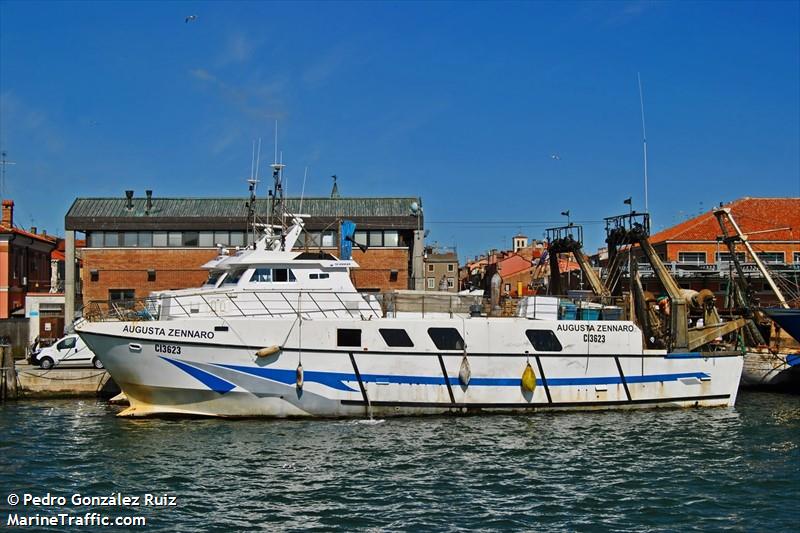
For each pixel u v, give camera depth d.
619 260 30.16
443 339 24.45
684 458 20.69
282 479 18.20
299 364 23.52
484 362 24.70
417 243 42.97
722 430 23.97
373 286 42.41
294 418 23.86
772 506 16.84
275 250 26.80
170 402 23.70
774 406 29.72
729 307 39.12
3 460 20.02
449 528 15.17
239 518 15.70
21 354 42.38
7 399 30.84
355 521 15.52
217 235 42.53
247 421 23.61
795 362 34.72
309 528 15.13
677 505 16.84
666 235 58.72
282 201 28.41
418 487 17.75
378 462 19.64
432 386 24.33
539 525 15.45
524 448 21.27
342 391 23.77
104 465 19.39
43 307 45.19
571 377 25.45
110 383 31.52
